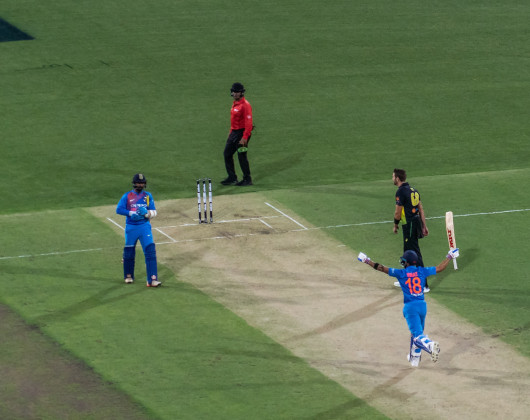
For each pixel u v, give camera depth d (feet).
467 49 545.03
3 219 328.29
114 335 248.93
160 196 354.13
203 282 280.92
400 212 279.08
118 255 299.79
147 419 212.43
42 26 555.28
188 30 559.38
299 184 370.73
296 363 237.25
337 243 310.24
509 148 415.64
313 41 549.54
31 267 289.12
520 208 342.23
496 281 284.61
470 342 248.52
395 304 269.64
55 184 367.66
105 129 426.51
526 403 220.84
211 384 227.20
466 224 327.26
